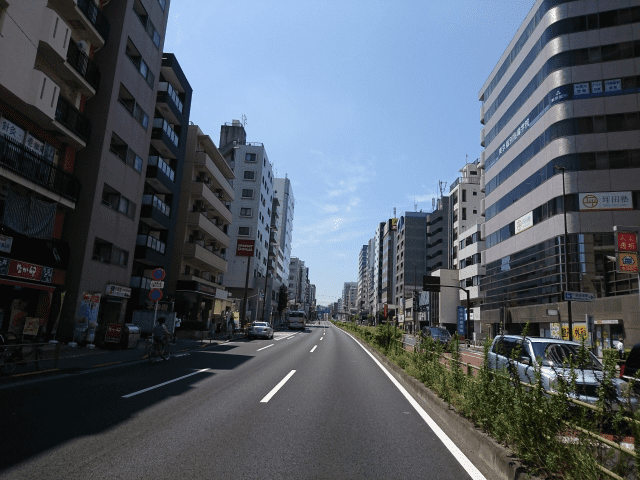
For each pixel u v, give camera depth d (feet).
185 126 113.19
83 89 61.93
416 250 314.96
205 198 124.88
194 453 14.78
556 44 112.68
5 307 50.34
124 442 15.75
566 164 106.01
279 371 39.58
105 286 69.26
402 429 19.40
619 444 10.79
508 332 134.10
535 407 13.29
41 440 15.49
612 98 104.12
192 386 29.37
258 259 221.05
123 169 74.23
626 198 98.99
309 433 18.11
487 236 160.04
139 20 77.30
